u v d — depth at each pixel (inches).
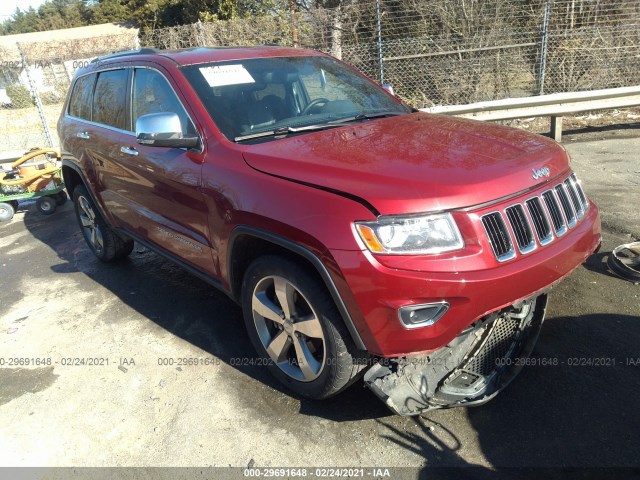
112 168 163.9
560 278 105.2
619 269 153.3
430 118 140.9
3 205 285.6
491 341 115.4
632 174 246.2
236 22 390.3
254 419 111.6
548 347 123.7
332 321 97.6
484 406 107.7
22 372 137.3
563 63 375.6
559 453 94.7
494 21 372.5
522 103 321.4
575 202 116.3
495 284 91.2
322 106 144.9
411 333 89.6
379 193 91.6
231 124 126.6
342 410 111.4
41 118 411.2
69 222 275.9
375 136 119.9
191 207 127.7
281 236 100.8
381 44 366.0
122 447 107.9
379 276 88.2
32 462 106.3
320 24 377.7
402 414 97.3
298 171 102.9
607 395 107.3
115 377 130.8
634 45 367.9
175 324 153.6
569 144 319.9
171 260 148.6
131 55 164.6
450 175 96.3
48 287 190.7
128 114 157.9
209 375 127.7
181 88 133.5
